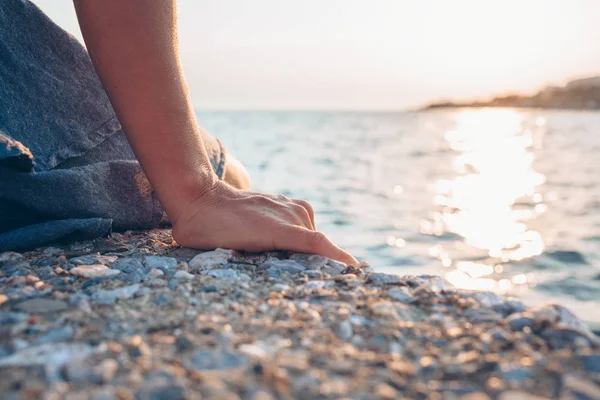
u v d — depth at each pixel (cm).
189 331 49
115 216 79
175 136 69
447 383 42
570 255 234
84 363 42
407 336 50
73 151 79
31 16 78
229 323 51
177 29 69
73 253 71
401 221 306
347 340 49
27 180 70
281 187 442
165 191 71
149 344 46
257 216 71
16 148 65
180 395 38
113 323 50
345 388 41
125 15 65
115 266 66
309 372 42
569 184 535
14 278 60
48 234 71
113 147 85
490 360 45
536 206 395
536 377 43
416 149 1103
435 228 287
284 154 812
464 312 55
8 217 71
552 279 195
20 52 77
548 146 1184
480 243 253
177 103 68
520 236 277
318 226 278
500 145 1270
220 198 73
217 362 43
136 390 39
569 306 163
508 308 55
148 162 70
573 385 41
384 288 61
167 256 71
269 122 2773
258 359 44
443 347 48
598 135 1653
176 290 58
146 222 83
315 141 1230
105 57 66
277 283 62
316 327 50
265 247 71
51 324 49
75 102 81
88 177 75
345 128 2128
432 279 63
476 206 387
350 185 475
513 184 540
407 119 3684
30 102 77
